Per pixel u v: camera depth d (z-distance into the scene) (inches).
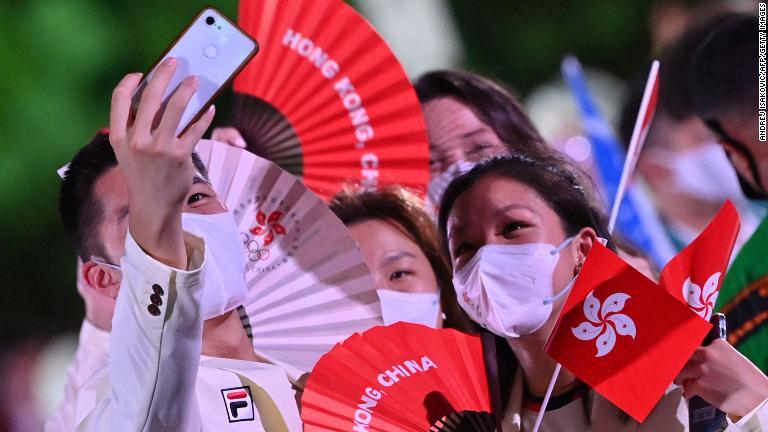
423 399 223.8
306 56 285.1
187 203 226.4
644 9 539.5
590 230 243.1
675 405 229.3
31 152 503.8
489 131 314.3
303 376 244.8
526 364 238.4
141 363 193.6
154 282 189.6
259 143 287.4
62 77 504.4
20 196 508.1
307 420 219.1
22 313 529.7
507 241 241.0
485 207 243.3
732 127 339.0
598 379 216.4
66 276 530.9
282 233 246.8
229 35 205.2
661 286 228.8
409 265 277.6
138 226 188.4
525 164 246.7
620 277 215.8
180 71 203.8
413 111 285.4
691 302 227.5
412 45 517.0
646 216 338.3
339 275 248.2
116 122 188.2
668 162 362.3
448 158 312.2
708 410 228.1
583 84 406.3
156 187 185.2
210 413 223.1
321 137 286.0
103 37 509.4
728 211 227.0
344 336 247.1
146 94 186.9
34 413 506.9
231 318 238.8
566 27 549.3
